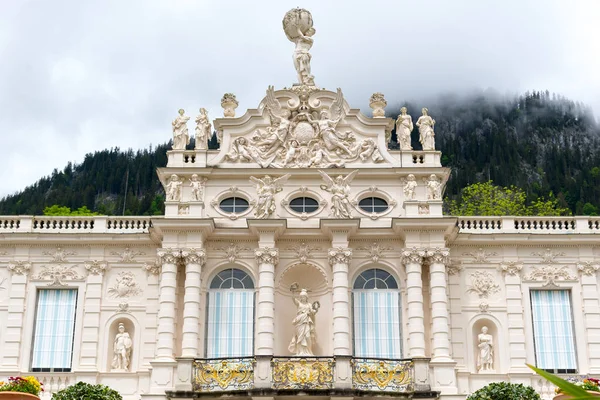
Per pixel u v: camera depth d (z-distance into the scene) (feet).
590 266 134.92
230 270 134.10
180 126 141.90
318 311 131.95
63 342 131.75
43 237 135.33
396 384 119.85
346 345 125.08
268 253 130.21
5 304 133.18
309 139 140.46
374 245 134.41
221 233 133.08
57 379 128.57
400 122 143.02
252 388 116.47
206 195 137.69
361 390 117.39
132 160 379.55
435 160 139.03
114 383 128.16
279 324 131.13
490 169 371.97
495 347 131.54
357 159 139.44
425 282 132.67
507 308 132.98
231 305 132.05
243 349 129.80
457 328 131.95
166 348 125.59
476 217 138.00
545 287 134.62
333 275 130.11
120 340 130.41
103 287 134.41
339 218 130.21
